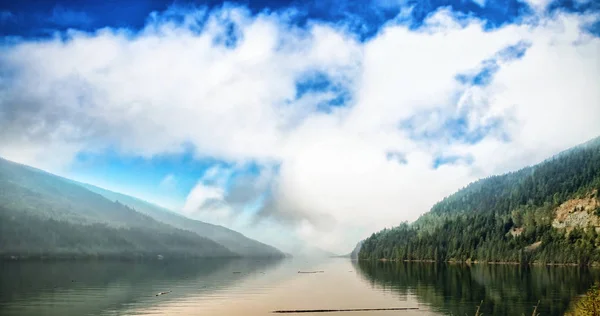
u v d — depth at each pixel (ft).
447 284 379.96
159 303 260.62
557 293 297.94
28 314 216.33
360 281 454.81
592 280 402.52
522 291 312.29
